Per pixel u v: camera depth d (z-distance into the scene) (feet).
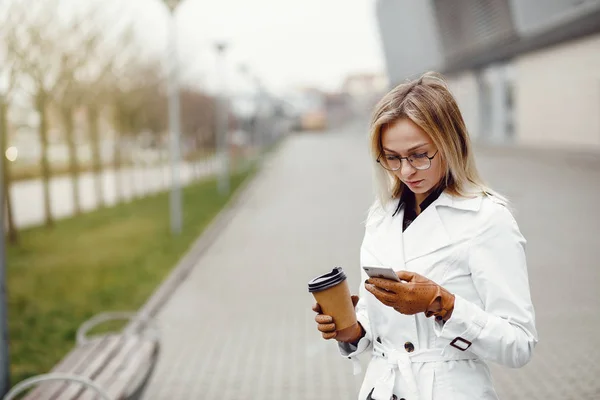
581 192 47.34
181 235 43.91
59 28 43.19
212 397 15.69
